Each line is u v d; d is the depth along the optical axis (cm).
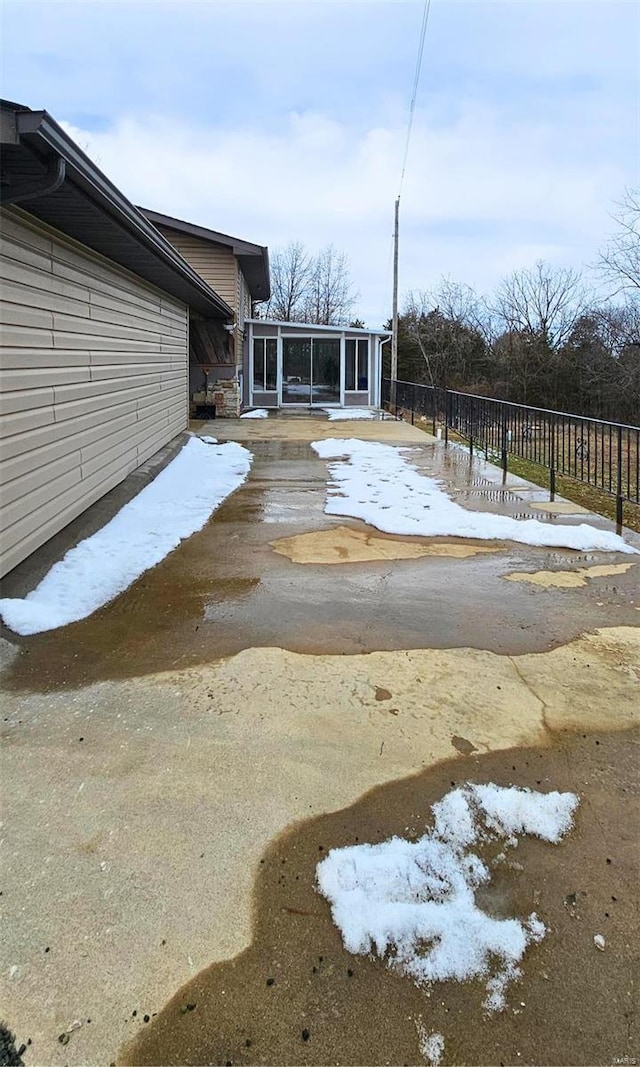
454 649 322
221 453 967
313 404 1819
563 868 184
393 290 1953
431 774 224
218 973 152
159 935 161
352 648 323
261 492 707
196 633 339
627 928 164
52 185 329
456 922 165
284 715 260
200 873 180
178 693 276
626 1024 142
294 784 218
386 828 198
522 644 329
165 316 930
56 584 398
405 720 257
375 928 164
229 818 202
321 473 825
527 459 841
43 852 186
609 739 246
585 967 154
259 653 316
